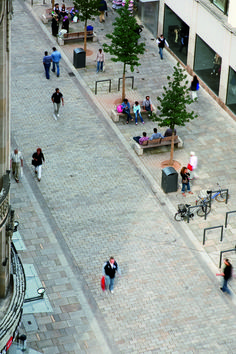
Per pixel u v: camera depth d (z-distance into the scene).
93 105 50.44
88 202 41.69
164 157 45.66
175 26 55.56
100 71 54.25
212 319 35.03
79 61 54.25
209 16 50.38
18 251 38.03
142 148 45.53
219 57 50.25
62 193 42.25
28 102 50.41
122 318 34.81
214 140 47.28
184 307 35.56
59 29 59.78
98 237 39.31
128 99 51.06
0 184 29.97
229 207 41.66
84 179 43.44
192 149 46.38
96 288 36.28
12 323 30.78
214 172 44.38
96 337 33.78
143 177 43.88
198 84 51.00
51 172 43.88
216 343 33.81
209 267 37.81
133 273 37.22
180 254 38.50
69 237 39.22
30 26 60.06
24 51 56.47
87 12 54.53
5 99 28.34
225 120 49.38
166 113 43.00
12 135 46.94
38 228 39.62
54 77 53.38
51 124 48.22
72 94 51.56
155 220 40.66
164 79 53.72
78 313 34.84
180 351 33.34
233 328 34.59
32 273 36.72
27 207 41.03
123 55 48.84
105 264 35.41
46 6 63.34
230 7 47.72
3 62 27.64
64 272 37.03
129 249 38.66
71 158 45.19
